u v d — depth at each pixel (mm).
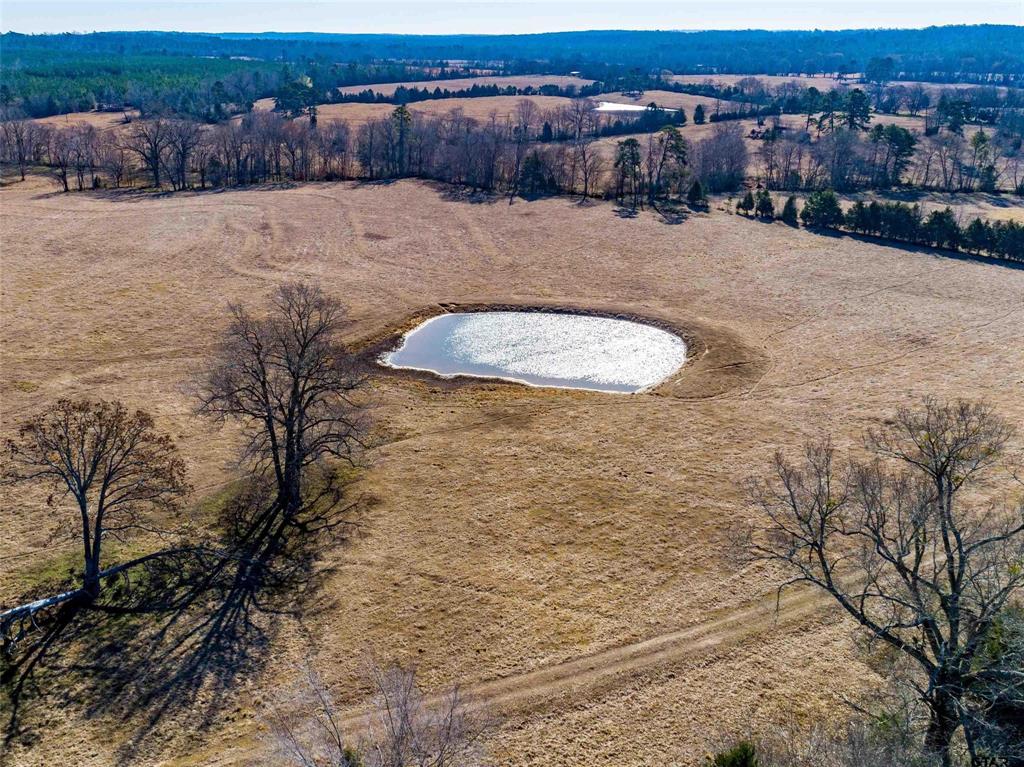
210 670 30422
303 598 34562
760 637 32219
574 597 34625
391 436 49188
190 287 73812
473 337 66125
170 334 63125
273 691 29484
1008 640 23531
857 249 86688
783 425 49719
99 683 29734
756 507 40906
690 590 35031
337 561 37062
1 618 31094
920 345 61406
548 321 69688
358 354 62062
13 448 35312
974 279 76562
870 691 29141
